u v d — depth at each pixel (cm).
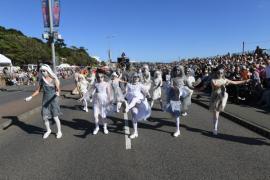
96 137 842
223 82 837
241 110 1182
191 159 635
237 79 1488
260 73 1565
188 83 893
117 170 582
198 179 529
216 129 847
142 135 852
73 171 585
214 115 846
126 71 1292
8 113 1227
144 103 844
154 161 627
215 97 839
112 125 996
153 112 1228
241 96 1380
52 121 1089
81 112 1292
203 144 748
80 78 1484
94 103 888
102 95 874
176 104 840
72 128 966
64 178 552
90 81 1480
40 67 838
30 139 844
